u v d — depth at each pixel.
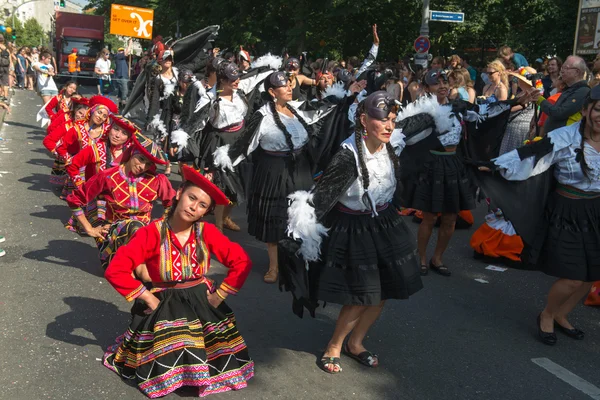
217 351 3.60
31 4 99.62
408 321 4.89
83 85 27.64
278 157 5.50
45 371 3.75
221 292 3.55
